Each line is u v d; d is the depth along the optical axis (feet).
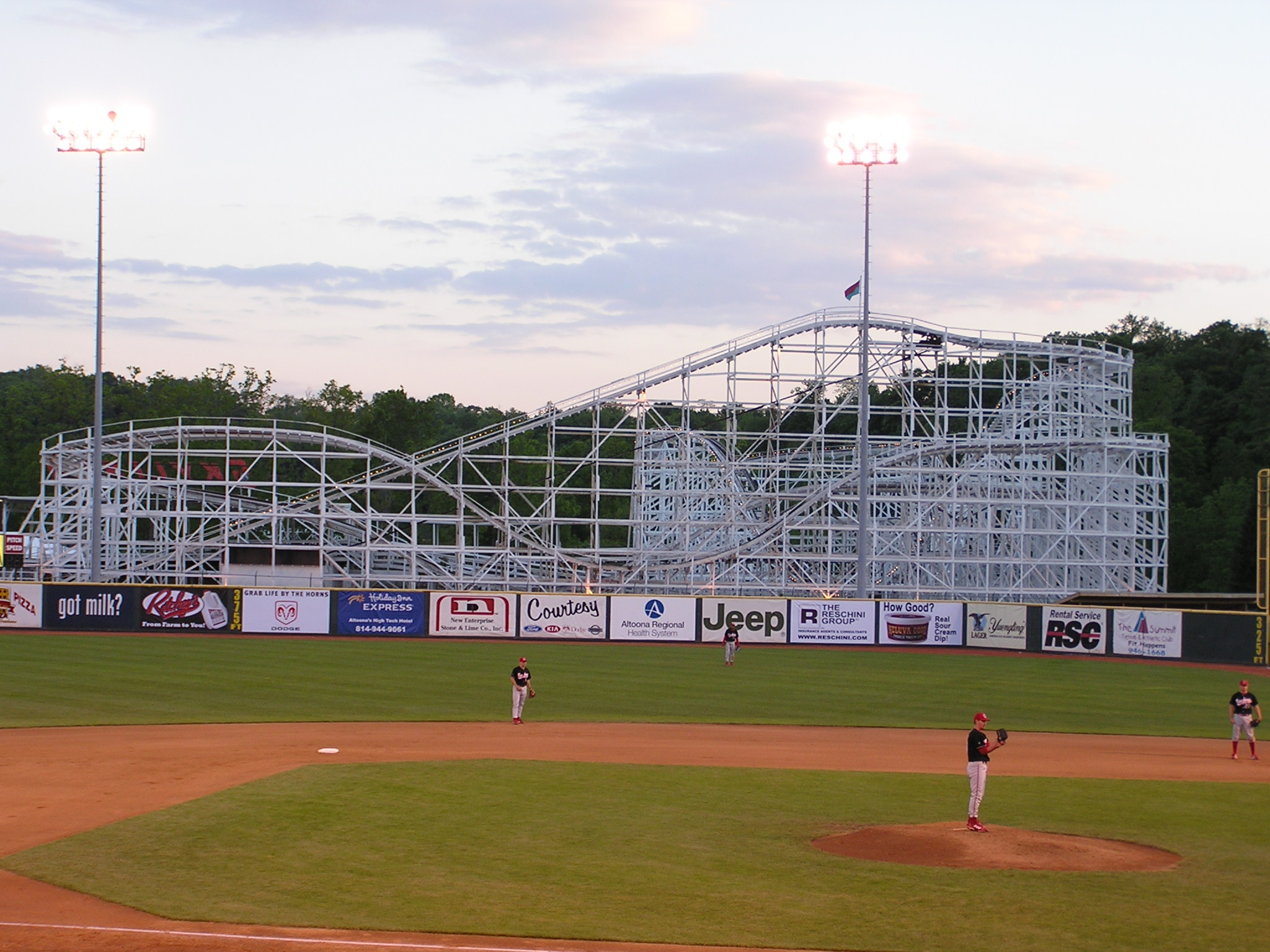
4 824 65.41
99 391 190.39
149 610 174.29
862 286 200.85
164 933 46.91
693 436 264.31
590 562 239.50
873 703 123.95
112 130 190.70
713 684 134.92
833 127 192.95
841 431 442.91
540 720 108.99
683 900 51.75
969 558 230.07
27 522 244.83
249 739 96.07
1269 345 456.04
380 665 143.54
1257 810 73.61
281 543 280.10
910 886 54.80
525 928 47.80
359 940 46.26
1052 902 52.60
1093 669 155.22
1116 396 257.55
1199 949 46.62
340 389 467.93
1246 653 161.38
